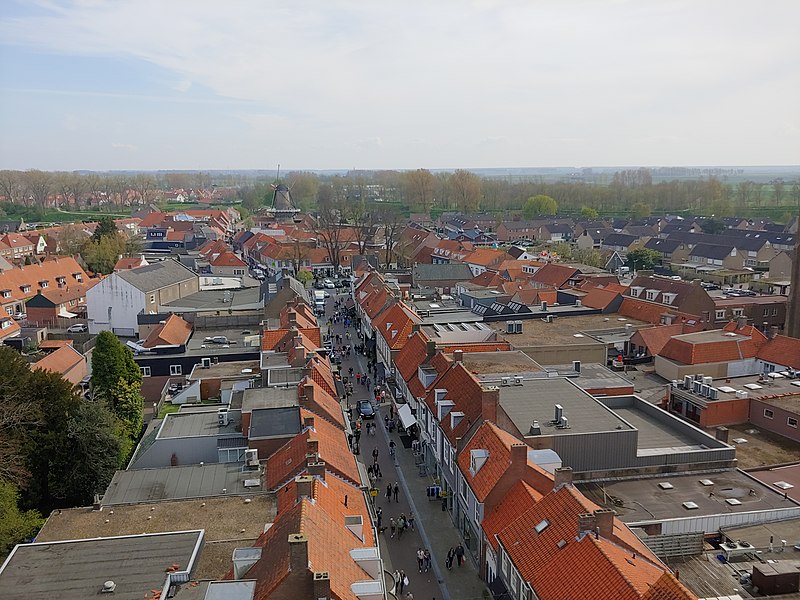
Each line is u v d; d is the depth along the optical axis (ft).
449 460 188.34
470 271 500.74
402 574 156.15
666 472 163.02
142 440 204.33
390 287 380.99
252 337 297.74
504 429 173.17
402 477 211.61
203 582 115.24
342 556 118.01
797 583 117.19
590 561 111.65
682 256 627.46
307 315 313.53
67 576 115.96
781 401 204.85
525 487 143.95
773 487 156.87
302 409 186.29
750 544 133.69
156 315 335.06
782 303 369.50
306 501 124.26
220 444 180.96
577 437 160.76
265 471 164.86
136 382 232.94
